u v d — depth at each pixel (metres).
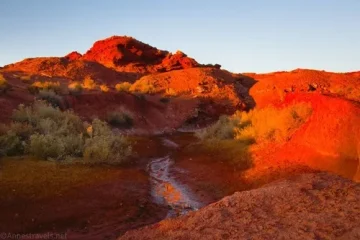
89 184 13.57
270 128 19.02
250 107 59.44
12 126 19.41
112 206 12.15
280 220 7.59
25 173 13.94
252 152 17.44
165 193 14.45
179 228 8.20
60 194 12.30
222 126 25.14
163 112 46.41
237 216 8.16
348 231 6.62
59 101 32.53
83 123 24.81
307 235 6.69
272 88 63.62
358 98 16.11
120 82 75.69
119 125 34.78
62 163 15.87
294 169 13.66
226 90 62.75
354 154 12.38
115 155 18.03
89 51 103.00
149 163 20.16
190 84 64.44
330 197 8.47
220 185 14.78
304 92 20.19
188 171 17.47
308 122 15.91
